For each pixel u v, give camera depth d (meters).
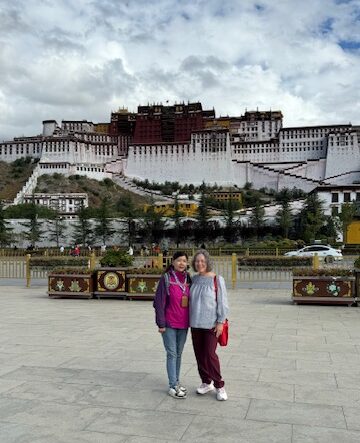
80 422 6.14
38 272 29.62
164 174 178.88
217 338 7.28
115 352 9.93
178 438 5.66
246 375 8.25
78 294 19.09
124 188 171.75
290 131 182.00
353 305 16.75
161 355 9.68
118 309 16.33
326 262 34.97
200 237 96.44
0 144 194.88
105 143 193.25
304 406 6.72
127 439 5.64
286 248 49.91
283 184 161.00
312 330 12.32
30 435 5.75
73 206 143.38
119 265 19.19
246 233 95.50
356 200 94.44
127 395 7.19
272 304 17.36
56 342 10.91
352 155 165.50
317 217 82.25
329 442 5.55
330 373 8.35
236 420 6.21
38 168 174.50
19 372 8.42
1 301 18.67
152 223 96.75
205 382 7.26
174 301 7.34
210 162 175.00
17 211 111.44
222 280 7.43
